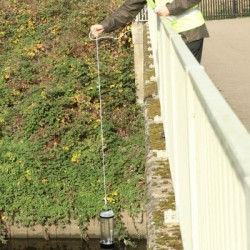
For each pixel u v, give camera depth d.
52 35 27.72
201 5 35.28
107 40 26.25
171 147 8.49
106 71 24.16
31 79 24.72
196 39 9.90
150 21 19.45
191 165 5.23
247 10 35.09
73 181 21.53
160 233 7.02
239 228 2.88
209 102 3.65
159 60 12.31
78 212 21.08
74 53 26.09
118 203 20.89
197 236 5.04
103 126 22.61
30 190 21.45
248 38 23.02
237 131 2.98
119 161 21.72
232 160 2.86
